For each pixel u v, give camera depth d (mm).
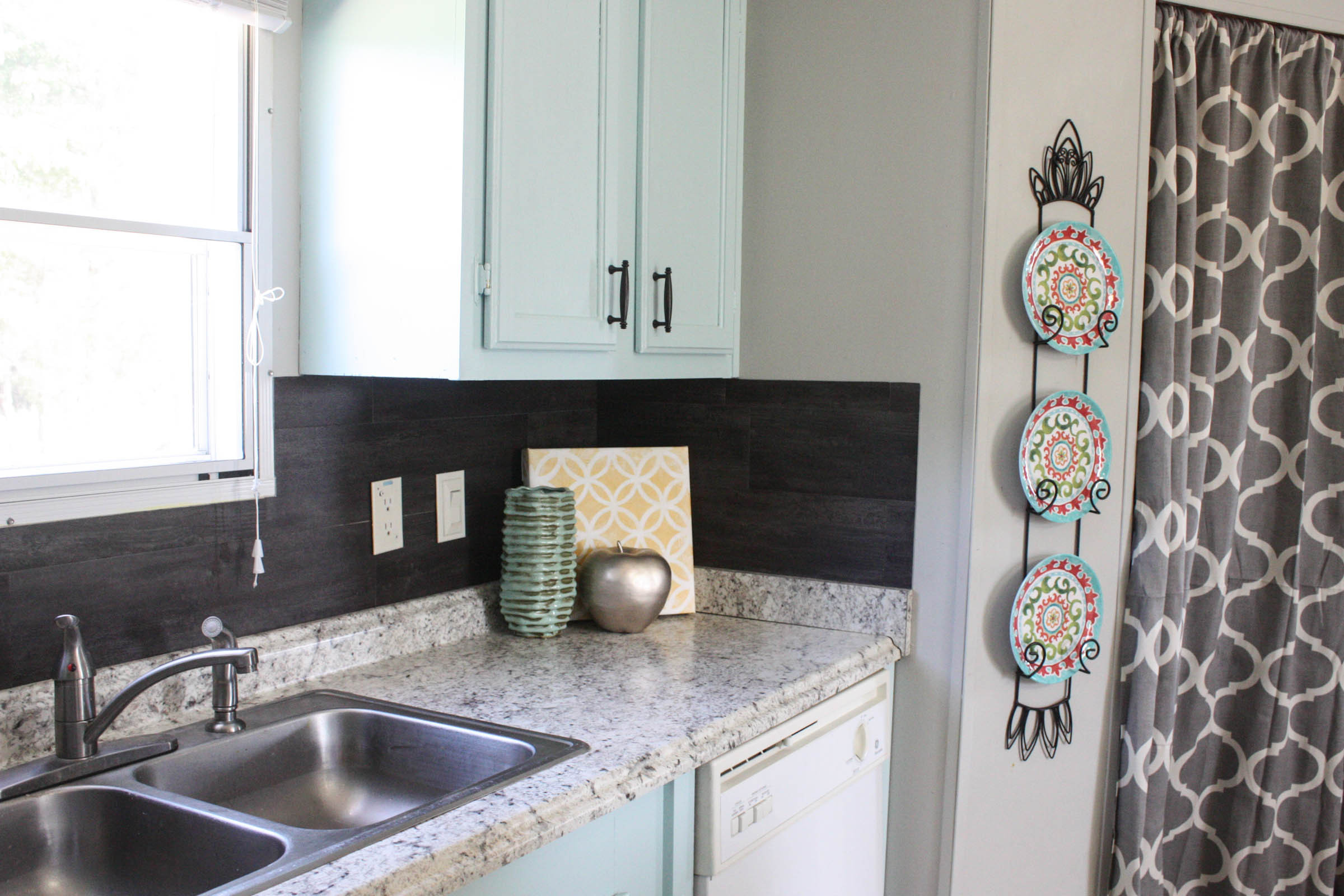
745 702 1602
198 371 1566
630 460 2156
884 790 2035
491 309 1507
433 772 1485
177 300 1536
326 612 1724
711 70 1977
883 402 2035
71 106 1399
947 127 1945
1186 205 2109
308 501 1681
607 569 1967
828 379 2092
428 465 1908
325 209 1639
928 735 2021
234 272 1570
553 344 1626
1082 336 1997
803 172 2094
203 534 1527
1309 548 2258
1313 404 2254
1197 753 2260
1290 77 2215
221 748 1395
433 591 1934
